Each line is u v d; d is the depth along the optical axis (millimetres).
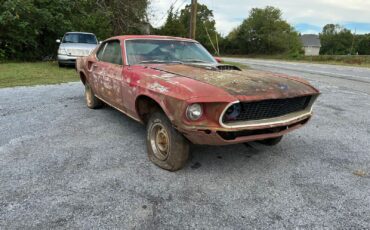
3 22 14258
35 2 16219
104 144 4090
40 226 2336
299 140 4445
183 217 2482
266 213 2564
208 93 2715
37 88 8445
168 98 2926
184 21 46531
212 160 3621
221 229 2346
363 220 2496
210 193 2861
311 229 2369
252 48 64625
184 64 4039
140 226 2357
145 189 2906
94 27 20266
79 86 8930
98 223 2383
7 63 14969
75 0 18344
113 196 2773
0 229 2291
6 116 5410
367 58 30859
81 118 5363
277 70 17922
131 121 5215
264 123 2926
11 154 3684
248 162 3594
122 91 3951
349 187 3037
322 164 3588
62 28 17484
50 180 3051
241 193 2877
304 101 3465
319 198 2816
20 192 2812
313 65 24594
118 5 23422
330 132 4879
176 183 3033
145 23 26266
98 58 5148
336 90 9414
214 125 2721
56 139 4250
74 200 2697
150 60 4168
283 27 63781
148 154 3574
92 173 3221
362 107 6891
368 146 4258
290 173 3326
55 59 18547
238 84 2979
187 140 3148
